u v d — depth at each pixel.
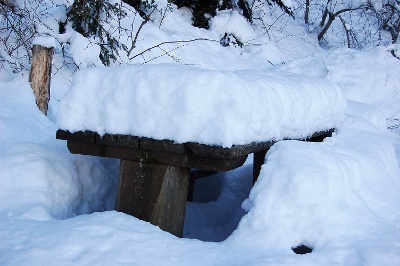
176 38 10.66
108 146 3.87
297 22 16.88
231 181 6.20
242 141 3.43
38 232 3.28
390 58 11.84
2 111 5.67
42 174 4.01
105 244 3.08
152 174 3.74
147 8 11.02
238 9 13.48
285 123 4.12
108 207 4.56
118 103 3.69
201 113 3.42
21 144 4.33
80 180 4.37
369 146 4.75
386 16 16.84
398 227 3.50
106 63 7.50
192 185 5.79
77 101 3.85
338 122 5.65
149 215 3.73
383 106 10.55
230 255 3.07
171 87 3.50
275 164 3.46
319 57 12.31
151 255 3.00
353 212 3.40
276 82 4.15
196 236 4.89
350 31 15.99
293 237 3.15
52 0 8.55
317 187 3.25
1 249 3.05
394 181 4.49
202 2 13.06
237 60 11.90
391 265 2.87
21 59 7.10
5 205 3.75
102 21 8.16
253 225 3.23
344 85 11.11
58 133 3.91
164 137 3.54
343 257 2.98
